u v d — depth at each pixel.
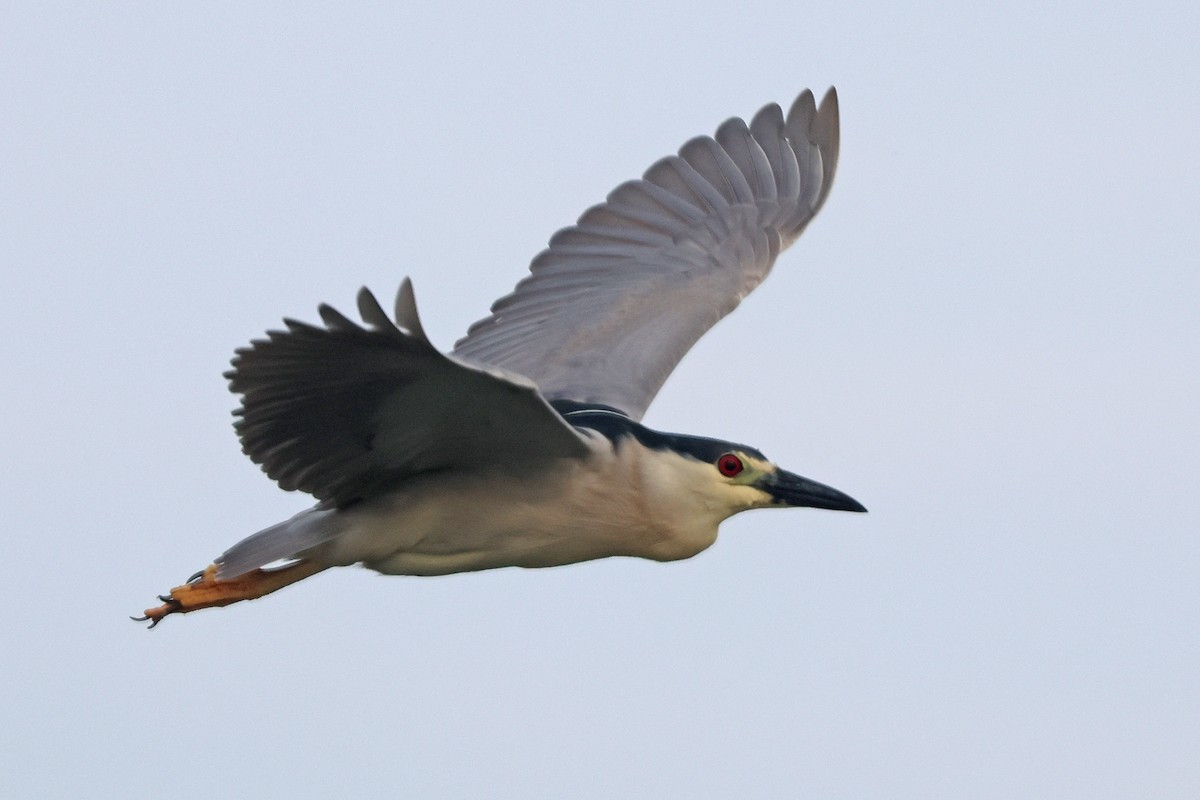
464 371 10.30
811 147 16.56
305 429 10.98
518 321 15.36
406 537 11.89
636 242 15.89
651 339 14.86
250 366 10.41
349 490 11.71
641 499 12.27
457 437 11.33
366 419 10.98
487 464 11.71
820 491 12.65
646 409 14.21
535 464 11.79
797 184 16.44
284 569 12.20
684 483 12.45
